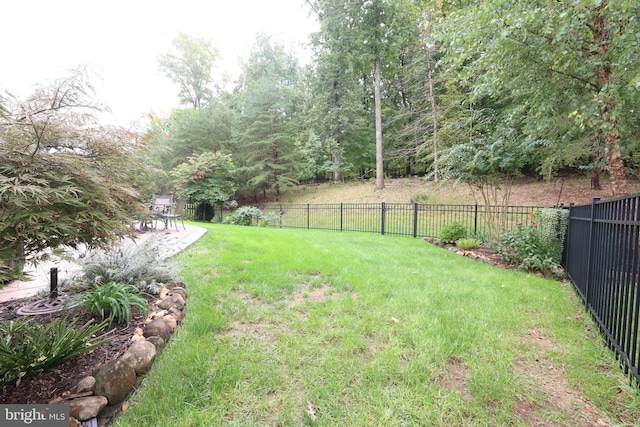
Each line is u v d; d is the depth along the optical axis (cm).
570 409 155
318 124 1764
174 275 311
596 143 581
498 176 560
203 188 1332
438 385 170
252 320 246
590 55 402
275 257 458
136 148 214
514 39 407
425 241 694
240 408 150
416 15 1201
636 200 184
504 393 162
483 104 1142
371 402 156
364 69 1505
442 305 283
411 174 1947
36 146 158
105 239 190
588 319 261
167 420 139
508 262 465
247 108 1716
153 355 177
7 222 137
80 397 142
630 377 176
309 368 183
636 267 180
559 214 423
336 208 1322
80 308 227
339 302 286
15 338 173
